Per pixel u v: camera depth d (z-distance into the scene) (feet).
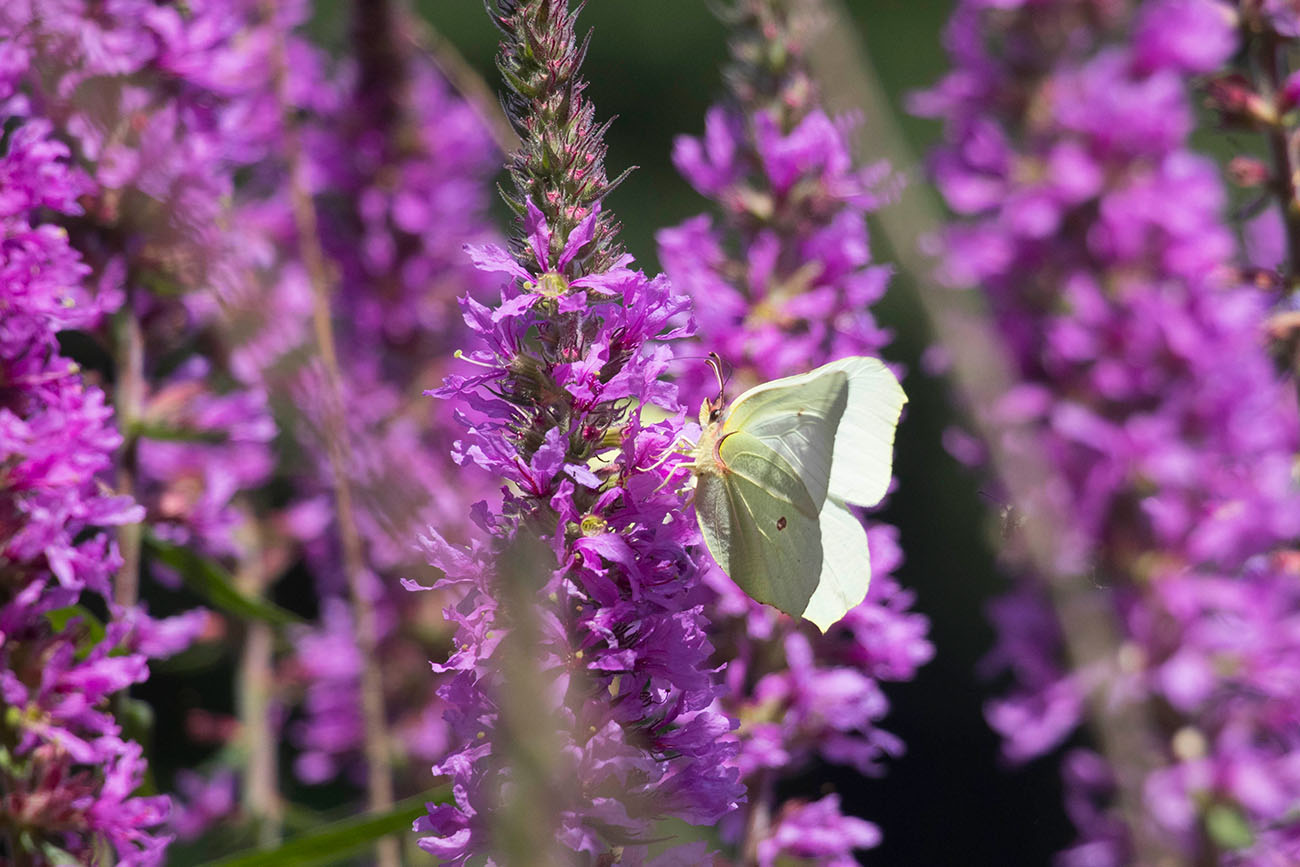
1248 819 1.87
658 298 1.53
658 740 1.50
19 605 1.54
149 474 1.82
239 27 1.77
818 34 1.61
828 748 1.74
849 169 1.77
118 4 1.66
